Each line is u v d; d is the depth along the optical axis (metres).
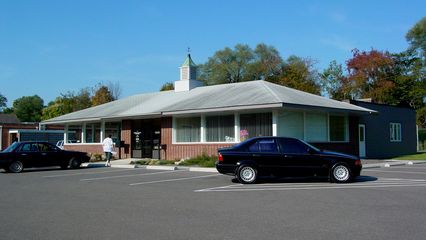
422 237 7.19
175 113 25.72
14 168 21.66
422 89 55.72
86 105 68.19
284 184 14.88
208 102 25.31
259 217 8.96
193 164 23.14
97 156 29.50
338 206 10.18
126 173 19.88
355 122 28.44
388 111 33.47
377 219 8.65
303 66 62.16
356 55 58.22
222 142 24.55
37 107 114.62
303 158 15.21
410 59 59.34
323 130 25.67
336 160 15.20
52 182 16.41
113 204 10.82
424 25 58.66
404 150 35.03
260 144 15.52
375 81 57.22
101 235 7.55
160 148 28.75
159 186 14.60
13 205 10.85
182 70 32.94
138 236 7.45
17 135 46.25
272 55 68.00
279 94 23.39
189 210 9.85
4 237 7.50
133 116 28.53
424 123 57.31
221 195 12.24
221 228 7.98
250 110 23.14
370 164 22.47
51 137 47.44
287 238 7.18
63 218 9.09
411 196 11.72
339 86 60.38
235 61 68.94
